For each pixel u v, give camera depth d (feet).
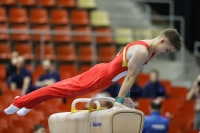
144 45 39.11
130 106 40.81
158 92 87.51
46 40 105.60
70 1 118.83
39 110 75.87
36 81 92.07
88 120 39.75
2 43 103.86
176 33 39.19
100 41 110.42
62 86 41.37
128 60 39.52
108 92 84.58
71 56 106.11
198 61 111.75
